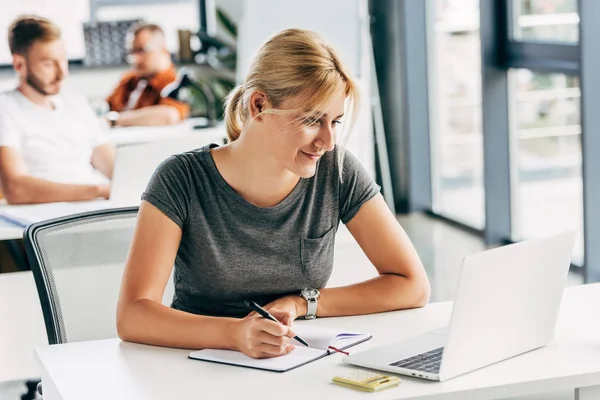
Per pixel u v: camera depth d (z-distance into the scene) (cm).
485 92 505
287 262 205
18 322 311
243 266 203
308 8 566
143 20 633
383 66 631
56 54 415
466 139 570
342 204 212
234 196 201
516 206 517
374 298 205
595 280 413
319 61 183
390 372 165
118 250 224
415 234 575
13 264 307
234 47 659
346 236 260
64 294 216
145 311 187
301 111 183
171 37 664
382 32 629
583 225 413
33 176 397
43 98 418
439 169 621
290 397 154
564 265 177
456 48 573
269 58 186
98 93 634
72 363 176
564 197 468
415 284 209
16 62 414
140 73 580
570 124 453
